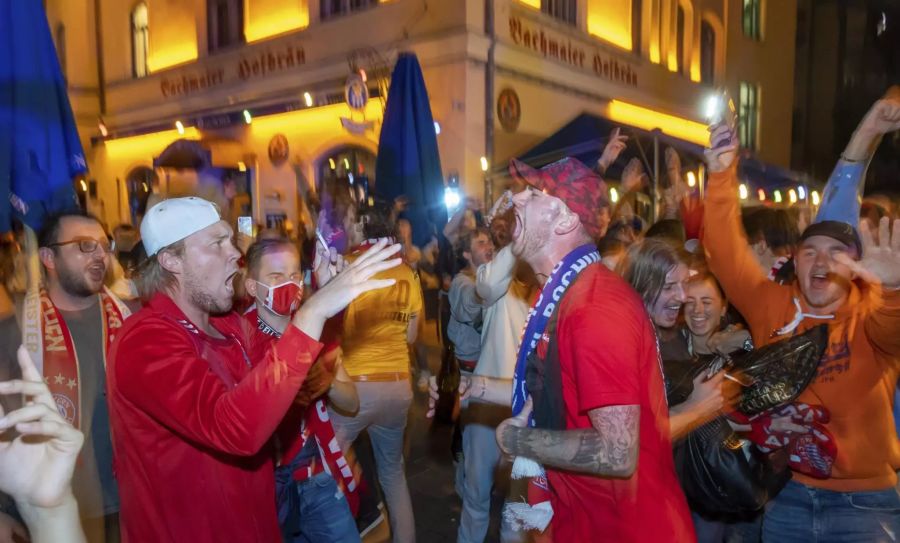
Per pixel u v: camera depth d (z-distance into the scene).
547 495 1.75
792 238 3.38
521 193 1.72
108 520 2.00
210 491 1.51
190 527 1.49
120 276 2.54
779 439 1.93
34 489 1.09
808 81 17.34
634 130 7.91
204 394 1.38
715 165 2.17
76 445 1.13
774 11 16.17
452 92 8.77
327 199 3.03
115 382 1.47
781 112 16.78
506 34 9.09
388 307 2.80
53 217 2.04
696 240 2.91
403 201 5.10
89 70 14.26
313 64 10.52
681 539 1.53
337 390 2.30
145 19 13.43
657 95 12.83
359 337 2.76
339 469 2.30
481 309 3.19
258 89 11.38
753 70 15.73
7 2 2.25
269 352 1.37
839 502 1.94
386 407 2.79
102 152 14.43
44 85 2.31
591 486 1.55
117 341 1.50
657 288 2.12
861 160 2.39
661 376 1.58
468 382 2.08
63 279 1.99
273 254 2.16
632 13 12.16
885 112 2.31
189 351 1.48
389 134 5.24
